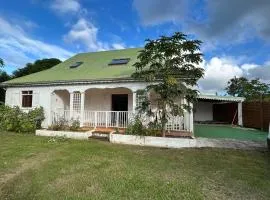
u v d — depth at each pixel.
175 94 10.79
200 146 10.70
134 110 13.31
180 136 12.02
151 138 11.20
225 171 6.82
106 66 17.14
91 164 7.41
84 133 13.27
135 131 11.88
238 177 6.26
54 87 16.03
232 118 21.70
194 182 5.84
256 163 7.76
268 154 9.04
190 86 11.34
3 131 14.98
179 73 10.57
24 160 7.89
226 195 5.09
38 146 10.32
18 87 17.28
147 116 12.17
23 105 17.09
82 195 5.01
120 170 6.78
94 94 17.36
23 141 11.55
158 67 10.79
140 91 11.98
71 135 13.46
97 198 4.87
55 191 5.23
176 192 5.19
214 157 8.58
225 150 9.78
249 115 18.62
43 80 16.28
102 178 6.06
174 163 7.69
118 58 18.50
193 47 10.15
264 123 16.39
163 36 10.30
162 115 11.38
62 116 15.62
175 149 10.17
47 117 16.05
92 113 15.33
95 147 10.26
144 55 10.68
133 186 5.51
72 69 18.33
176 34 10.22
